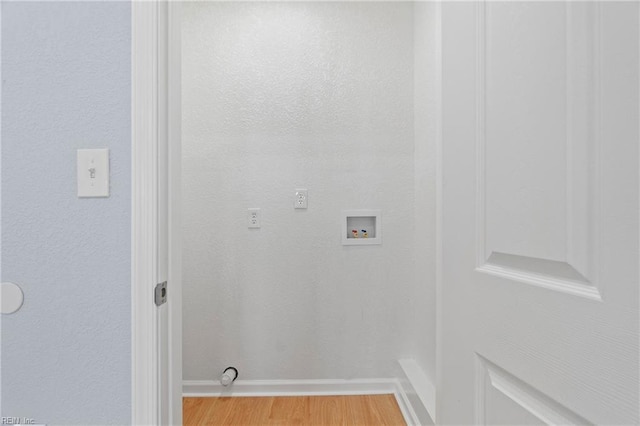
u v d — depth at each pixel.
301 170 2.02
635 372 0.41
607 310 0.44
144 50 0.74
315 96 2.02
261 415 1.79
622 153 0.43
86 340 0.75
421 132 1.89
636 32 0.41
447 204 0.82
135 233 0.74
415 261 1.98
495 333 0.65
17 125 0.76
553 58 0.53
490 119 0.67
